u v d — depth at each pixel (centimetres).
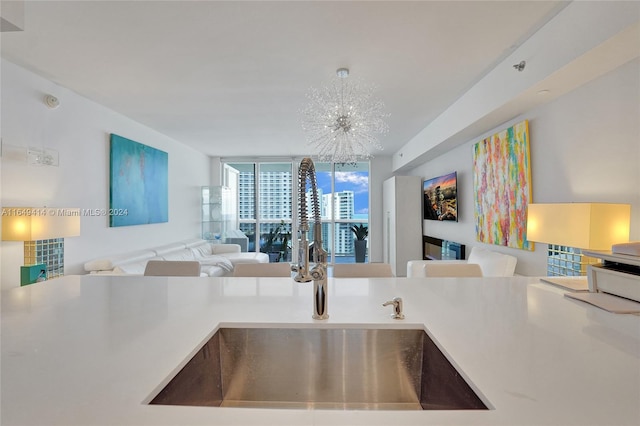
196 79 286
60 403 57
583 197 220
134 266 342
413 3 184
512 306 118
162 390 66
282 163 704
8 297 132
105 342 85
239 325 101
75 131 316
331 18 197
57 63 254
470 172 390
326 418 53
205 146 575
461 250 404
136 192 407
